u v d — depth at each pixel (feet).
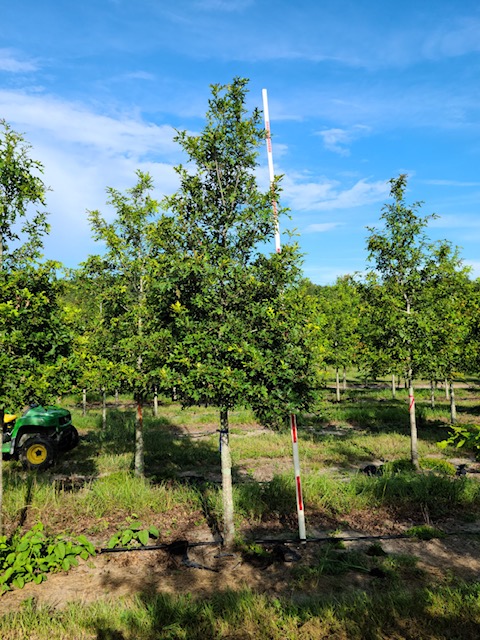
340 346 73.82
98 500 26.94
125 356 30.81
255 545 21.49
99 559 20.92
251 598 16.78
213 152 23.43
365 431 50.57
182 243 22.97
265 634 14.89
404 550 21.77
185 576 19.26
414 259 36.09
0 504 21.30
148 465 37.09
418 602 16.34
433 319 35.19
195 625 15.42
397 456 39.68
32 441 36.52
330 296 90.99
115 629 15.12
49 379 20.83
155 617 15.62
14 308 20.58
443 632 14.88
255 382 20.48
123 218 33.96
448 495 27.86
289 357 20.62
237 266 21.75
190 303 22.16
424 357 33.88
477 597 16.84
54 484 29.09
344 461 37.96
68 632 14.98
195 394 19.44
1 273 20.88
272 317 20.71
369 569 19.56
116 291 32.35
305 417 59.57
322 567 19.33
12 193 22.08
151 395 31.22
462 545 22.30
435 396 82.84
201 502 27.09
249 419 58.49
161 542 22.66
